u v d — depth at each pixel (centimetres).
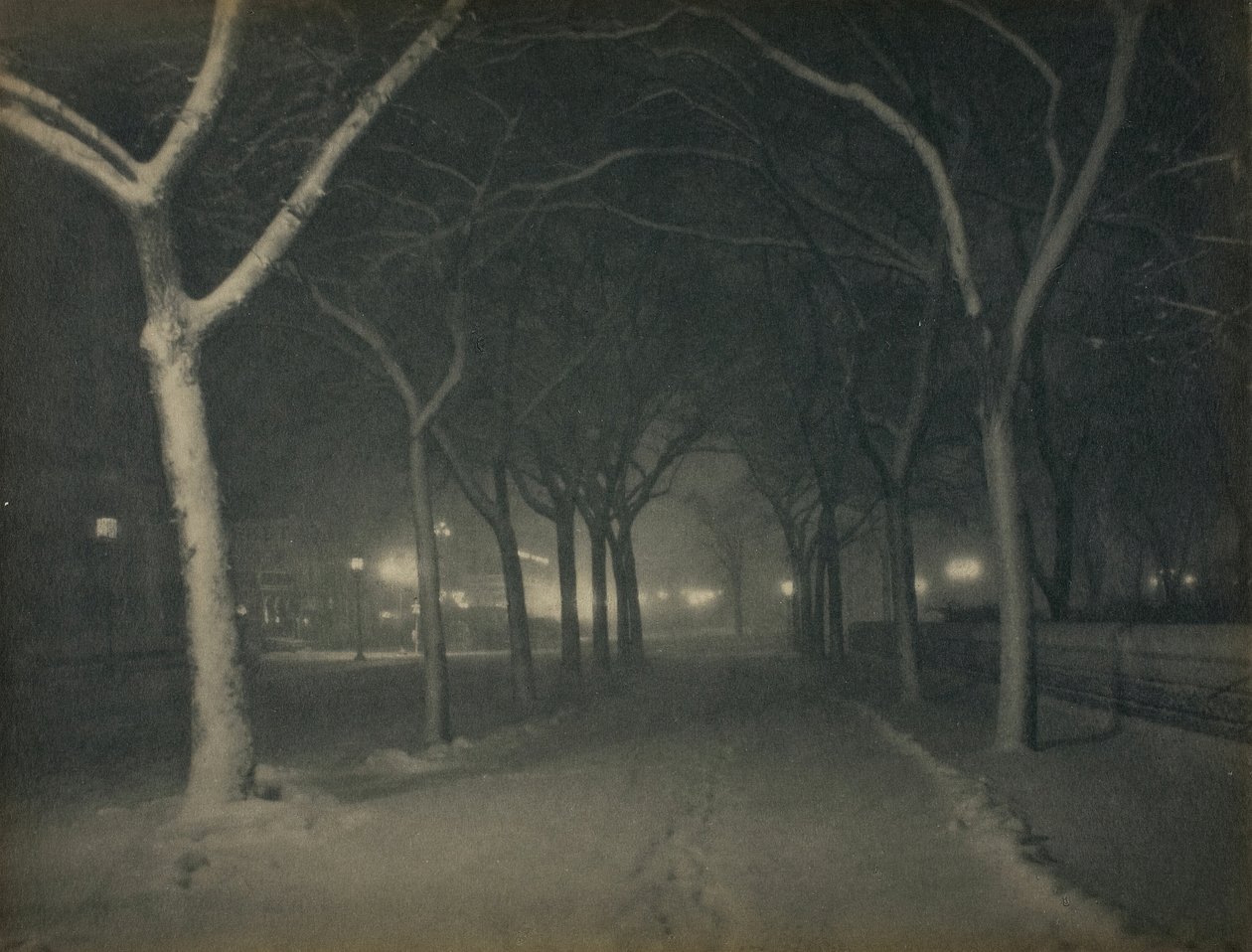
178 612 3503
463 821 1166
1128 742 1440
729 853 966
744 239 2092
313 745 2070
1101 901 702
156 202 1166
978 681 2689
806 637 4953
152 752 1955
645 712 2505
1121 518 3419
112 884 895
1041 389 2280
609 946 696
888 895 795
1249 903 723
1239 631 1221
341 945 718
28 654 2634
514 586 2550
